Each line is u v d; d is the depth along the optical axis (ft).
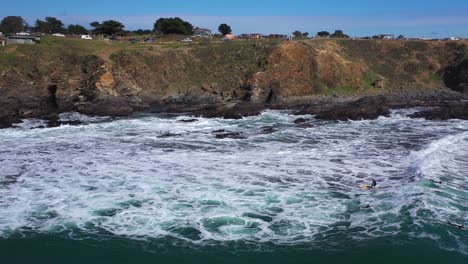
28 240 57.72
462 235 56.65
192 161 90.48
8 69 173.37
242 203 67.92
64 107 164.55
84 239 57.88
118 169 84.79
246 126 132.87
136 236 58.44
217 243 56.65
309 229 59.88
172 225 61.11
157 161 90.53
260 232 59.21
